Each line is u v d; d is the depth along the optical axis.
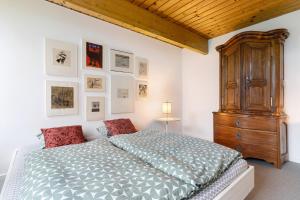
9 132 2.30
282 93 2.96
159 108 4.08
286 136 2.99
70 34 2.79
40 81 2.53
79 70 2.88
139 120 3.70
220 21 3.28
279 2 2.68
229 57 3.39
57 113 2.66
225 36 3.85
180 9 2.87
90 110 3.00
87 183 1.08
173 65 4.41
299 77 2.92
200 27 3.53
